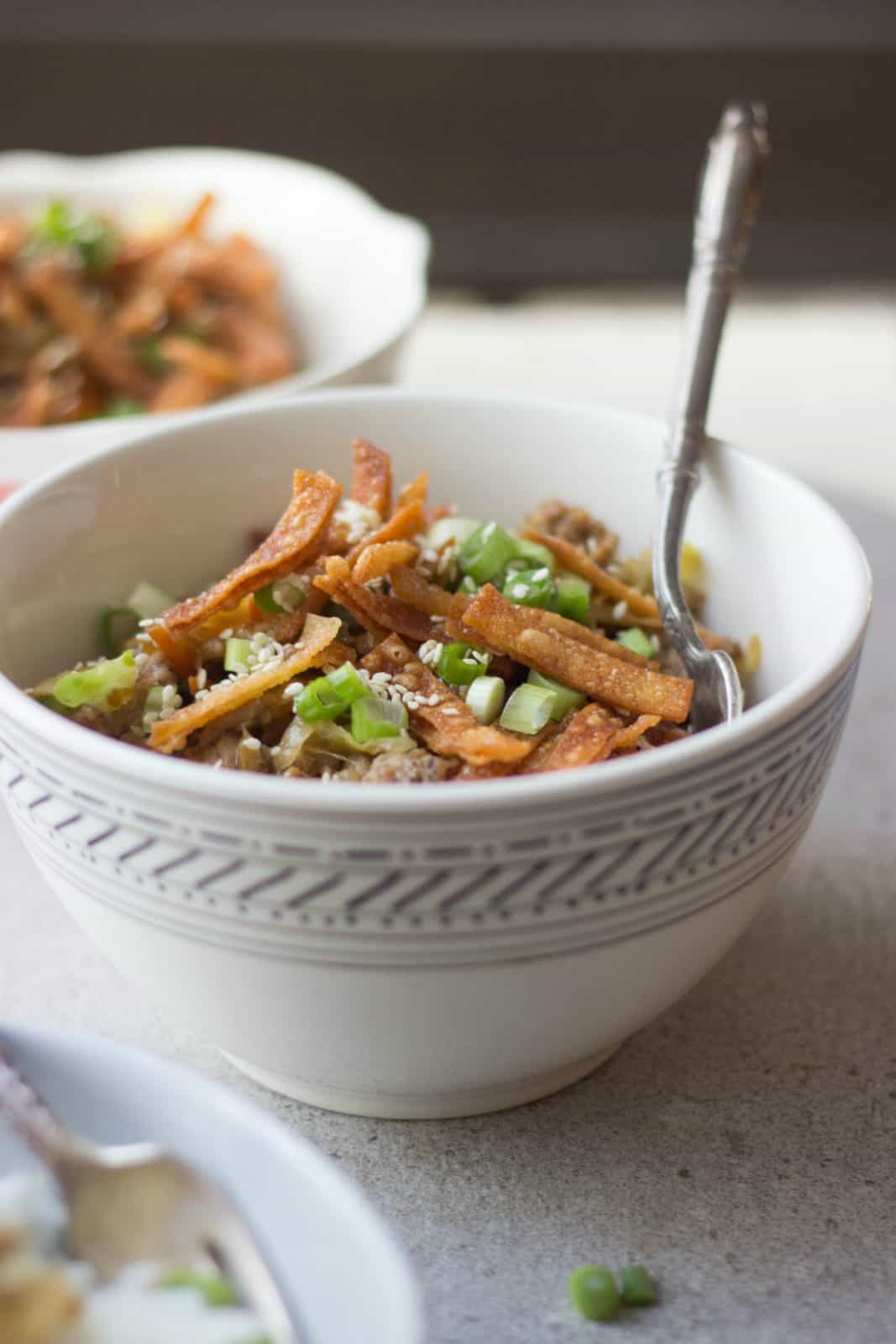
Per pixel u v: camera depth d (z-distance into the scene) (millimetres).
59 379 669
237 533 492
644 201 1122
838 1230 409
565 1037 403
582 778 368
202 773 371
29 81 1069
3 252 674
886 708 562
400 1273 343
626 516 495
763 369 849
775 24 1058
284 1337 348
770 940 477
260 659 438
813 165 1103
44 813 395
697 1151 424
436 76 1078
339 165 1109
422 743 429
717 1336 390
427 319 964
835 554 440
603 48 1066
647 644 470
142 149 1099
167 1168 363
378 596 445
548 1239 406
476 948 380
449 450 500
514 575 461
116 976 465
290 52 1063
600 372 856
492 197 1120
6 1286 352
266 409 488
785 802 398
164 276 689
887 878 497
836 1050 448
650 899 385
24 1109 369
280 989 389
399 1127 427
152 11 1048
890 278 1124
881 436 746
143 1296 353
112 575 475
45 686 446
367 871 371
